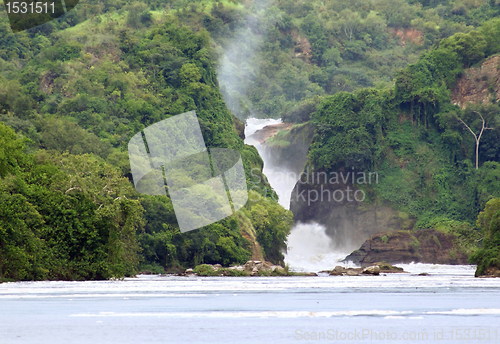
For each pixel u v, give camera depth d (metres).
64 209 103.12
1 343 35.62
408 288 84.62
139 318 46.38
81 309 52.72
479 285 92.56
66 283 91.62
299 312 49.97
